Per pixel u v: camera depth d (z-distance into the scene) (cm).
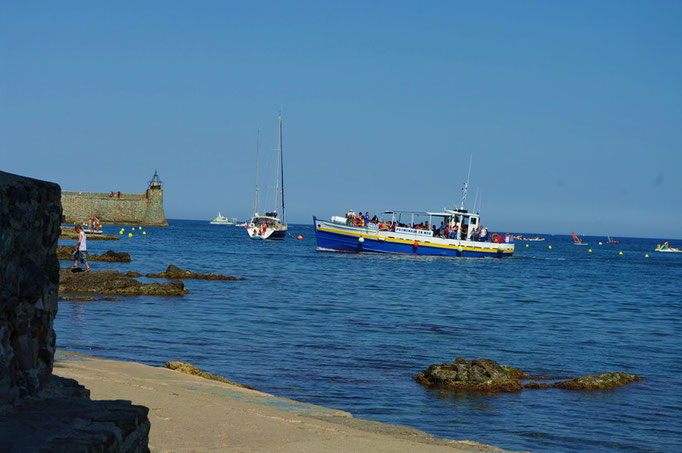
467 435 1161
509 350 2102
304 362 1733
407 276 5366
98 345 1803
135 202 19425
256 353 1827
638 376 1739
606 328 2798
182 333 2095
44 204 580
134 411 545
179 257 6719
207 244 10269
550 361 1941
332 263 6438
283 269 5622
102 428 489
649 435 1221
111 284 3131
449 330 2508
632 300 4241
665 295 4731
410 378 1609
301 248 9800
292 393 1391
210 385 1215
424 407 1341
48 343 601
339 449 808
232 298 3238
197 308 2759
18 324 541
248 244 10812
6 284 516
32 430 474
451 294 4094
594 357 2044
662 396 1533
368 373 1639
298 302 3238
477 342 2233
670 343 2417
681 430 1263
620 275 6950
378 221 7550
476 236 8031
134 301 2895
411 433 1030
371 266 6222
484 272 6250
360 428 1005
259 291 3691
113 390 1016
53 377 678
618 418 1333
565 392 1543
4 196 506
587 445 1145
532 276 6125
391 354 1920
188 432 815
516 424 1255
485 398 1448
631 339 2488
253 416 944
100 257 5409
